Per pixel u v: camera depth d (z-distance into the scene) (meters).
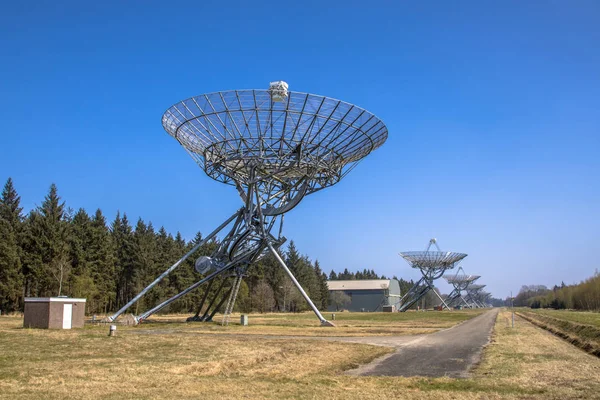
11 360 23.88
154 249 125.44
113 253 109.88
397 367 25.31
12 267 81.62
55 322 45.09
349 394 16.98
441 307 165.50
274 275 165.38
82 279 87.81
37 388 16.95
